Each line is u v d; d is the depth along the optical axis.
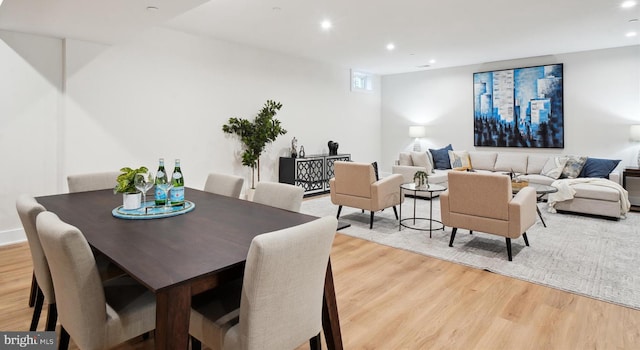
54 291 1.71
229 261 1.35
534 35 5.08
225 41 5.39
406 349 1.99
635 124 5.68
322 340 2.11
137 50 4.46
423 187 4.29
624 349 1.98
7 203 3.67
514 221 3.21
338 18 4.31
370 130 8.36
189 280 1.20
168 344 1.20
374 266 3.21
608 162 5.51
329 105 7.22
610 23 4.54
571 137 6.23
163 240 1.59
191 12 4.12
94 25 3.38
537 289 2.73
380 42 5.47
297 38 5.25
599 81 5.94
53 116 3.88
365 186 4.30
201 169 5.21
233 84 5.53
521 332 2.15
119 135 4.35
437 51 6.07
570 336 2.11
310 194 6.47
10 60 3.59
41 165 3.83
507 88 6.79
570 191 4.96
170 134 4.84
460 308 2.45
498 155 6.74
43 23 3.33
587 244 3.76
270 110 5.86
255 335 1.27
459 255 3.46
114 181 2.98
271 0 3.73
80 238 1.34
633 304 2.47
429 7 3.95
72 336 1.47
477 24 4.57
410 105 8.16
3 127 3.60
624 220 4.73
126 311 1.51
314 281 1.43
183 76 4.93
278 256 1.23
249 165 5.62
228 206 2.26
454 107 7.52
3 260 3.25
